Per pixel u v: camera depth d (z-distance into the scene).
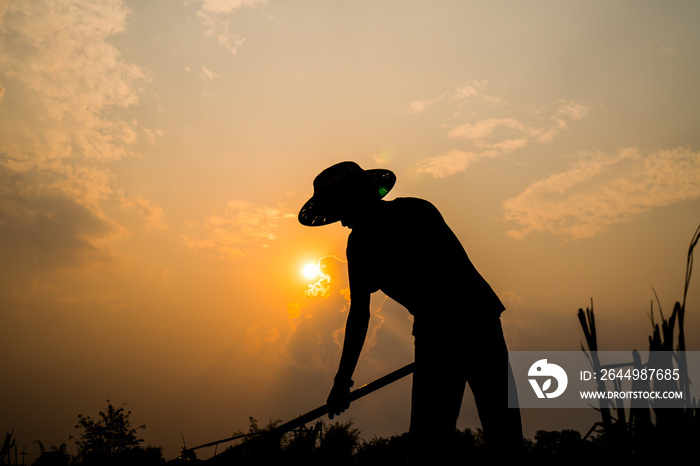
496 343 2.72
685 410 2.01
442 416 2.74
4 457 3.87
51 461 4.17
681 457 1.95
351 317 3.05
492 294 2.83
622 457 2.08
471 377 2.74
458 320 2.73
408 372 2.89
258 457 3.29
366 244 3.00
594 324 2.28
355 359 3.03
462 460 2.73
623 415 2.15
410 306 2.94
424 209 2.97
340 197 3.06
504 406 2.66
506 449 2.61
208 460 3.37
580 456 2.45
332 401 3.07
